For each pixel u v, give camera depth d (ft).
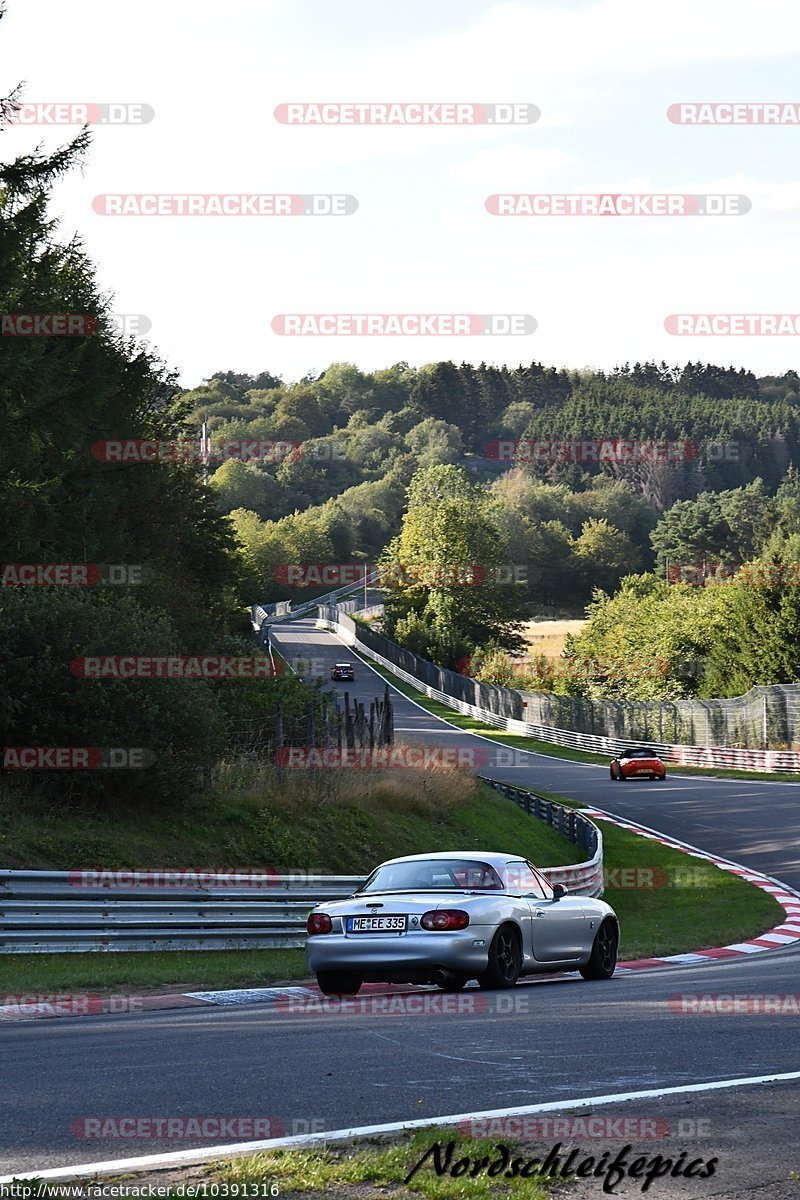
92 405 156.04
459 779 150.00
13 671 93.40
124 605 105.19
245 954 79.00
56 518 153.28
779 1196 23.47
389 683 479.41
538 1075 33.65
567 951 61.31
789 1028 42.06
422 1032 41.75
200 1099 30.66
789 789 219.41
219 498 213.46
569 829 157.69
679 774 265.75
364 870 107.14
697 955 82.69
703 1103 30.19
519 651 580.71
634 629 412.98
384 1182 23.88
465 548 581.94
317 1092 31.45
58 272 176.24
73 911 73.31
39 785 92.63
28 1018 50.34
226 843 98.68
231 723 127.75
